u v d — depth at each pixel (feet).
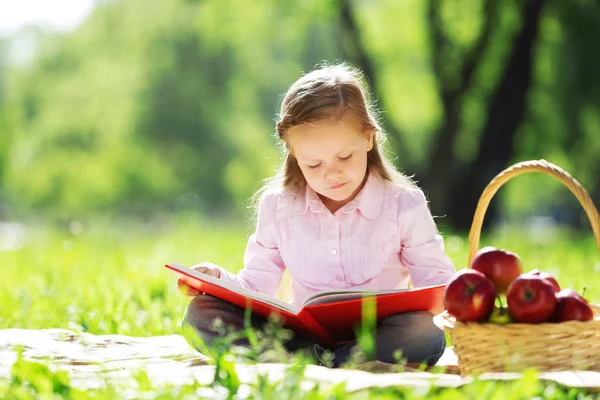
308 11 65.57
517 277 10.62
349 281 13.08
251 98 128.67
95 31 130.52
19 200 168.66
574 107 65.05
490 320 10.41
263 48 123.65
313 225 13.30
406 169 60.85
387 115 61.26
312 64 108.17
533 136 67.05
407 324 11.55
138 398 8.79
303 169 12.73
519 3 56.34
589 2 60.44
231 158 129.90
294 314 11.08
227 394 8.85
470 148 62.75
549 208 154.81
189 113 124.16
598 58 62.13
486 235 57.16
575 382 9.23
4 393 9.06
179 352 12.55
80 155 132.26
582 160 73.20
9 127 145.07
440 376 9.64
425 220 13.12
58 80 136.36
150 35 121.08
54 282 24.11
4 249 44.09
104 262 30.45
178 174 128.77
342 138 12.39
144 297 19.19
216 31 71.31
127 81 124.06
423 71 69.26
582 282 22.76
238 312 12.06
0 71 161.68
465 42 59.72
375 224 13.12
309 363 10.26
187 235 53.52
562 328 10.00
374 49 66.90
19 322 17.31
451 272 13.07
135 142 127.03
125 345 13.26
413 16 65.41
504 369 10.14
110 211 143.84
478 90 61.21
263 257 13.69
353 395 8.66
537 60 62.28
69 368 11.14
